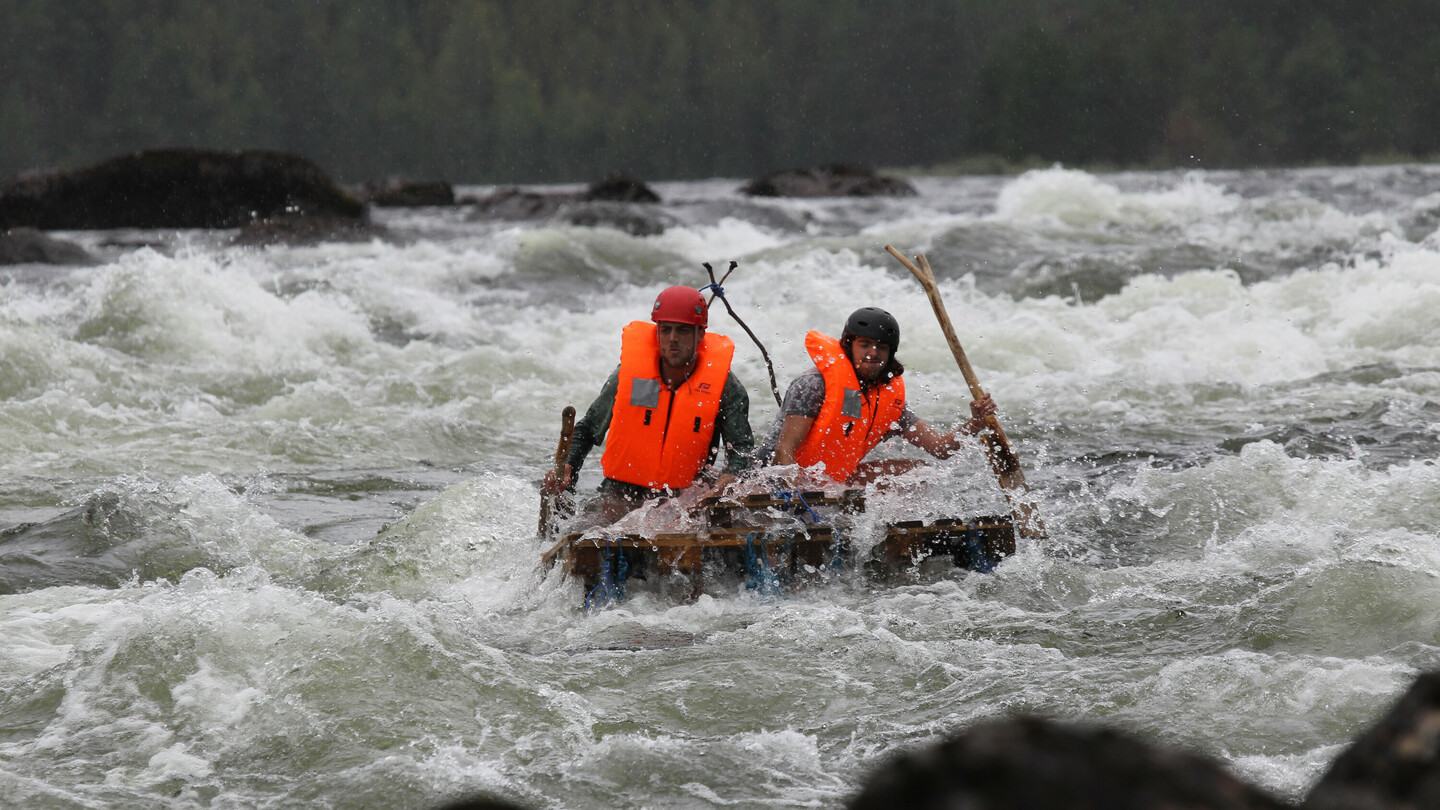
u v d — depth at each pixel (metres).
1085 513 24.81
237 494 28.45
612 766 13.36
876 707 15.02
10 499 27.94
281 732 14.36
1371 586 17.56
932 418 36.53
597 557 19.92
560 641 18.20
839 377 22.98
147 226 110.88
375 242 90.69
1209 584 19.77
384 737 14.19
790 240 88.44
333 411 37.91
